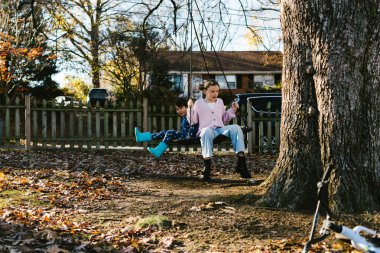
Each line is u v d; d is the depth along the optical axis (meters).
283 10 6.61
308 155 6.37
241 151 8.68
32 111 15.27
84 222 6.30
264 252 4.92
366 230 3.49
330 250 4.97
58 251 5.10
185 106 9.34
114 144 15.30
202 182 8.98
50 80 34.34
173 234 5.68
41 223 6.27
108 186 8.87
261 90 39.12
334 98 6.09
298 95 6.46
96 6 29.91
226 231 5.71
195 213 6.45
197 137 8.95
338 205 5.91
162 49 25.83
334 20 6.07
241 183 8.55
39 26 22.31
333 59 6.08
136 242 5.40
